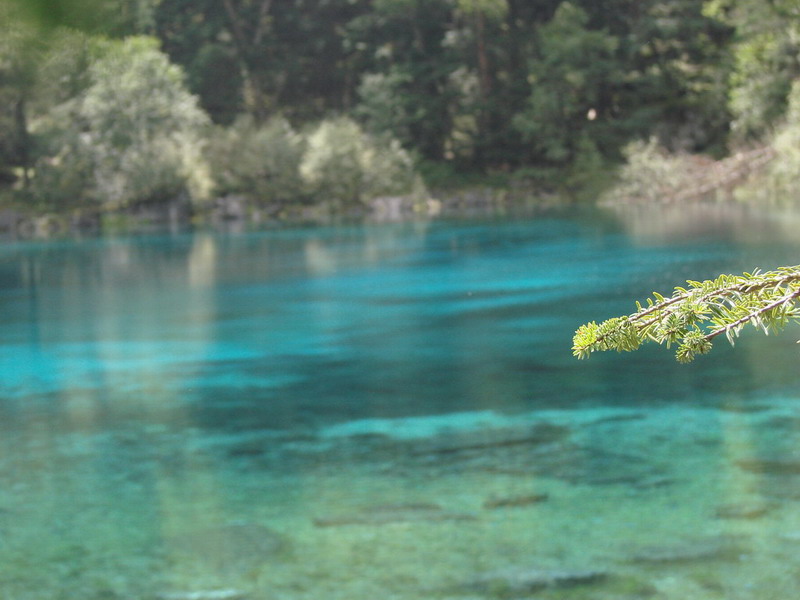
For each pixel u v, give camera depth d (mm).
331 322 13938
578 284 16828
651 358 10164
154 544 5492
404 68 49312
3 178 43438
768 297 1599
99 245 31234
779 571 4684
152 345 12516
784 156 36625
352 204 46125
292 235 32625
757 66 38781
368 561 5102
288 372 10492
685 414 7828
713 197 39688
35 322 14977
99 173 42250
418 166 49469
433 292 16781
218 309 15727
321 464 6953
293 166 45906
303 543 5414
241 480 6645
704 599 4410
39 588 4945
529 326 12867
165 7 47875
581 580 4707
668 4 46250
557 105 46156
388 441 7504
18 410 9094
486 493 6113
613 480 6215
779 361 9586
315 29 52375
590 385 9117
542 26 49594
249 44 52219
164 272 21938
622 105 48406
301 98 53469
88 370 11008
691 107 46469
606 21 49344
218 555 5289
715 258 19234
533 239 26391
